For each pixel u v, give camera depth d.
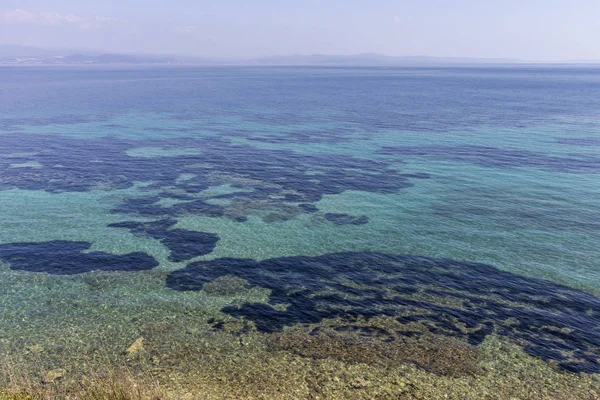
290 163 48.47
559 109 93.44
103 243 27.88
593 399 15.04
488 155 52.03
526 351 17.69
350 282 23.44
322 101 111.44
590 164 47.31
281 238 29.22
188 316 19.83
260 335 18.41
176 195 37.41
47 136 61.03
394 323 19.53
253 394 14.68
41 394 13.46
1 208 33.56
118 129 67.56
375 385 15.34
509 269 25.11
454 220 32.56
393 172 45.16
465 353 17.42
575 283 23.58
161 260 25.69
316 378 15.63
